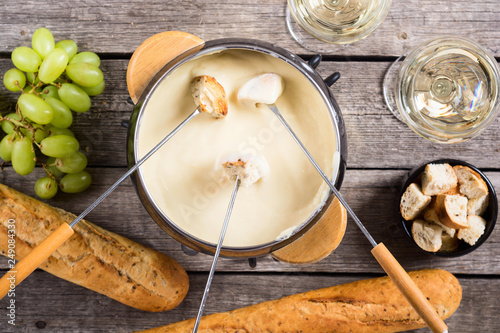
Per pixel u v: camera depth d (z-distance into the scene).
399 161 0.72
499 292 0.72
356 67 0.72
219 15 0.72
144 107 0.61
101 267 0.68
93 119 0.73
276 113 0.63
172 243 0.73
